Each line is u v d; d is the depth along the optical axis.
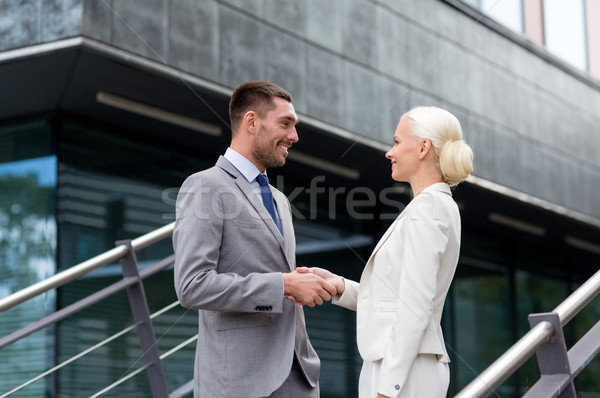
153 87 5.30
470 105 7.18
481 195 7.46
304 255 6.97
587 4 9.09
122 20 4.88
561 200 8.16
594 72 9.02
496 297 8.94
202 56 5.27
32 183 5.69
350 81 6.17
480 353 8.56
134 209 5.96
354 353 7.00
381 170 6.94
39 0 4.83
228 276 1.82
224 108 5.64
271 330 1.89
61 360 5.37
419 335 1.70
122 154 5.98
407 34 6.70
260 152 2.00
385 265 1.83
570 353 1.64
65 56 4.80
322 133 5.95
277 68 5.70
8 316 5.52
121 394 5.57
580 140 8.59
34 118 5.75
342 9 6.22
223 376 1.85
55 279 2.54
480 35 7.42
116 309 5.71
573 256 10.27
